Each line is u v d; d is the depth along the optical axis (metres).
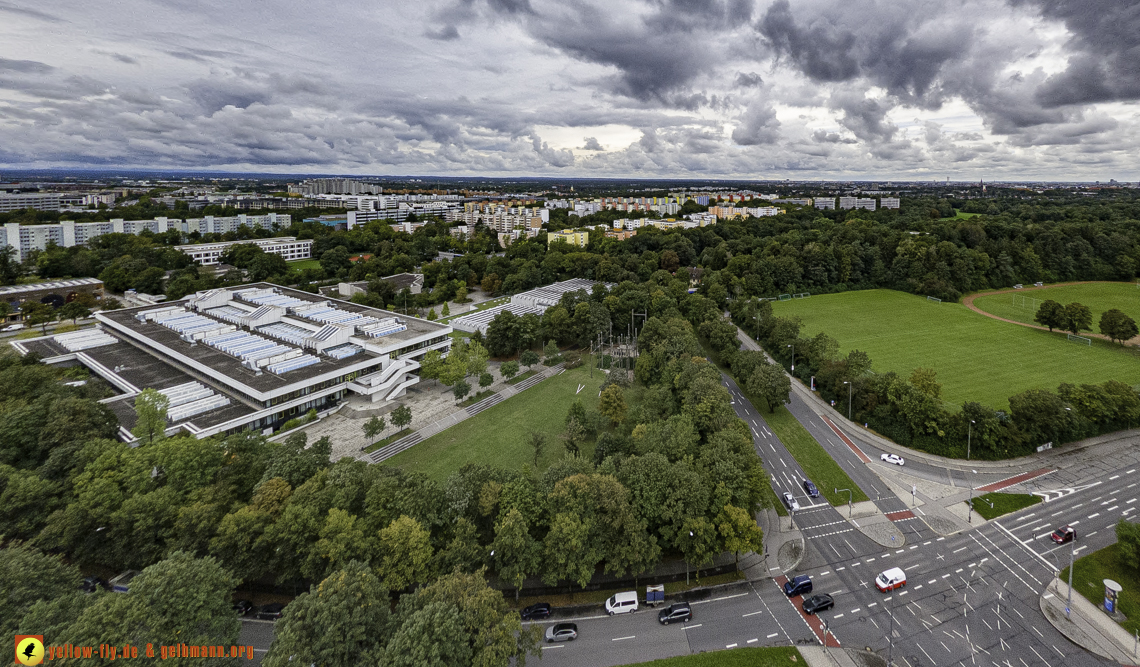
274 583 77.25
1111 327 173.62
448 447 118.88
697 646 68.44
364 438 122.94
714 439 98.69
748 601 76.25
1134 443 116.38
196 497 77.75
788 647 68.19
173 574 55.97
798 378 158.88
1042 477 105.62
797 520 94.75
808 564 83.81
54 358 152.38
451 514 76.81
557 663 65.88
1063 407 113.81
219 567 60.81
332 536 69.31
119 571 78.75
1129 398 117.81
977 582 79.44
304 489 76.44
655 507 79.81
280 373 135.75
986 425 110.75
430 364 147.75
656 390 128.25
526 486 79.50
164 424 110.38
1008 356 167.38
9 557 59.62
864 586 79.12
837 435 125.25
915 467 110.88
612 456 92.25
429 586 60.78
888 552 86.38
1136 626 70.81
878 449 118.75
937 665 65.44
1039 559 83.75
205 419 118.88
